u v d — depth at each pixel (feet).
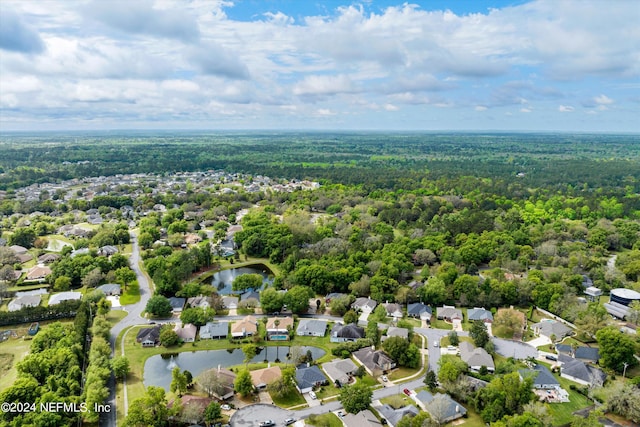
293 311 650.43
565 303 635.66
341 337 574.97
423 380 486.38
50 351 479.00
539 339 581.12
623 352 493.36
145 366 515.50
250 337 581.94
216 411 406.62
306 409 435.12
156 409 402.31
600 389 454.81
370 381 483.51
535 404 408.05
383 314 612.29
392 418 413.39
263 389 469.16
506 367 488.02
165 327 572.51
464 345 540.11
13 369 487.61
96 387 424.87
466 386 447.42
